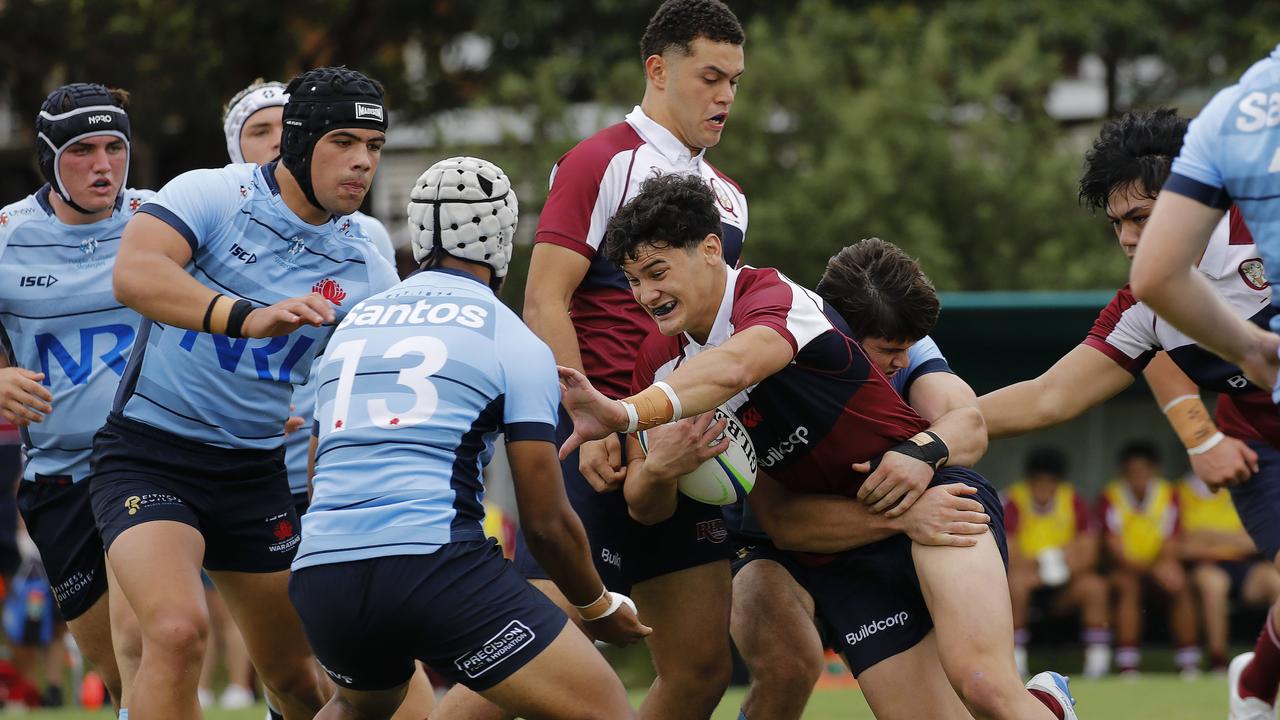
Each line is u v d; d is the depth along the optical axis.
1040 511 40.59
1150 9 65.31
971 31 63.88
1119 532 40.25
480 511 13.92
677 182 14.95
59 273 18.72
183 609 15.54
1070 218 60.31
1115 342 17.86
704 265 15.02
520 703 13.55
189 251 16.11
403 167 80.00
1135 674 39.94
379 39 65.75
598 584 14.83
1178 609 39.88
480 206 14.60
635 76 59.50
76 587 19.16
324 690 19.20
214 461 17.17
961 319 37.50
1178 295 12.33
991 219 59.22
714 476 15.68
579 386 13.98
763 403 15.38
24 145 79.62
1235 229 16.62
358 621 13.36
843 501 15.80
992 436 18.05
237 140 21.77
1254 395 17.92
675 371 14.42
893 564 15.59
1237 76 66.19
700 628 17.58
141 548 15.93
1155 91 70.81
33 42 59.91
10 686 37.38
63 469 18.95
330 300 17.27
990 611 14.61
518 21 63.09
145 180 65.88
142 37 57.97
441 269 14.73
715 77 17.67
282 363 17.27
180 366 16.88
